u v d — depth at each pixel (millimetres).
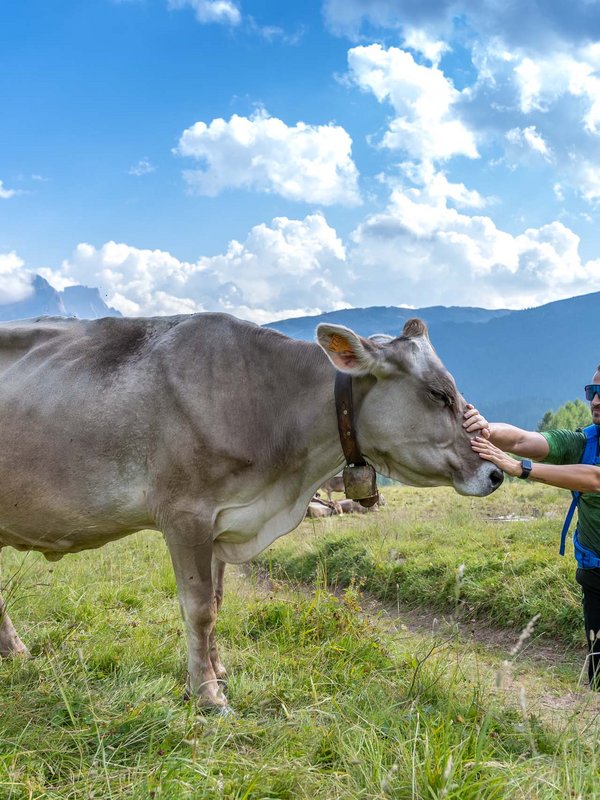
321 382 5129
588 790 3373
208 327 5195
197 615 4848
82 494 5008
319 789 3492
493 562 8742
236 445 4930
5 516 5203
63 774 3639
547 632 7211
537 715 4898
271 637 6188
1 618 5504
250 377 5105
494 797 3299
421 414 4926
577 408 73188
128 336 5316
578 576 5266
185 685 4945
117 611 6961
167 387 4910
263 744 4090
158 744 3908
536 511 14250
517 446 5301
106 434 4934
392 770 3369
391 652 5773
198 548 4891
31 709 4250
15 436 5082
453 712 4453
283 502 5273
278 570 11289
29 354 5383
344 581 10156
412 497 20906
